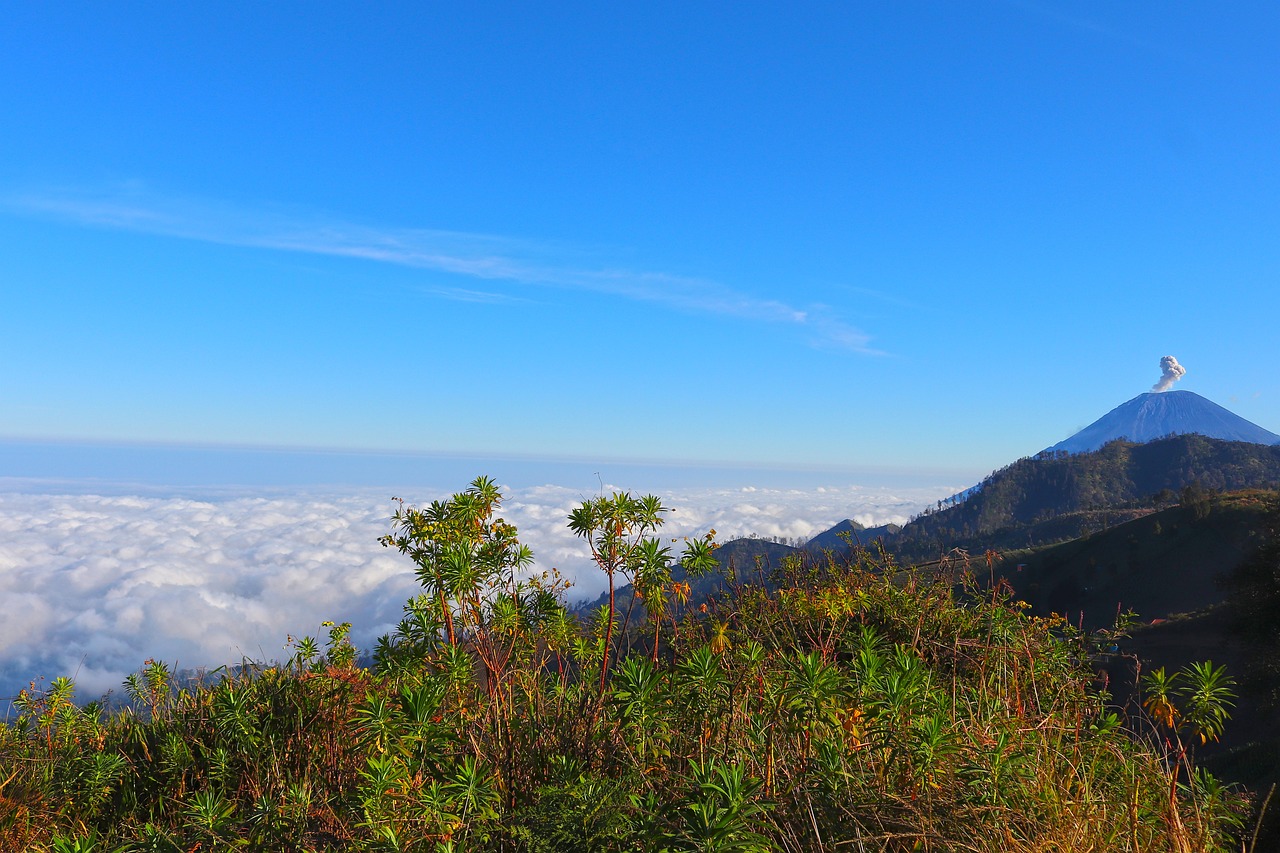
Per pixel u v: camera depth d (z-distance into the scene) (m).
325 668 3.83
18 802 3.23
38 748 3.84
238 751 3.48
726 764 2.54
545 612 3.60
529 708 3.10
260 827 2.58
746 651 3.13
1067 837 2.29
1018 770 2.49
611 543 3.46
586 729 2.94
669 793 2.46
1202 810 2.58
